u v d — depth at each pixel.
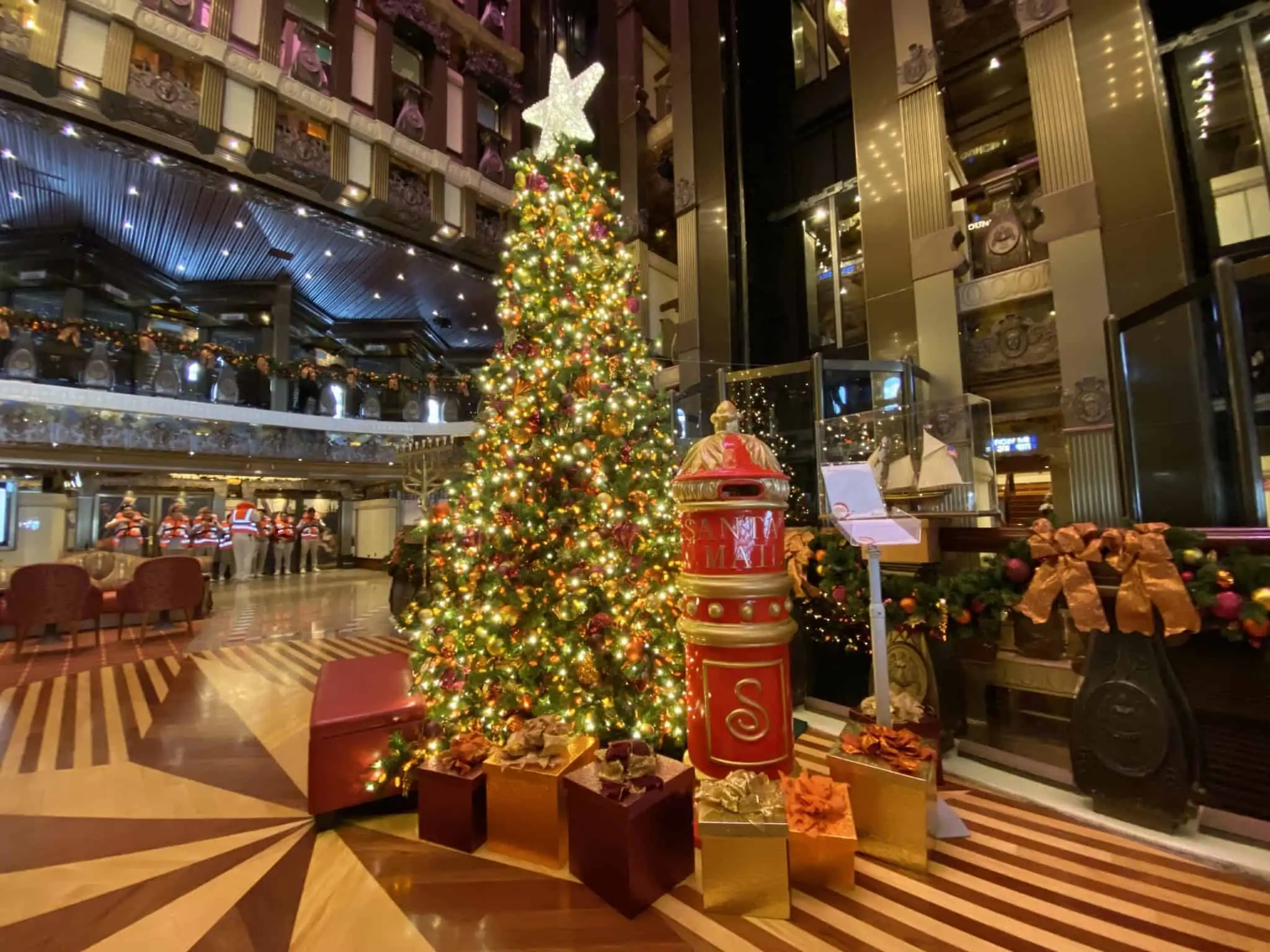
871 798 1.61
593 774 1.55
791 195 7.19
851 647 2.63
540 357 2.45
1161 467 3.53
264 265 12.68
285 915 1.40
